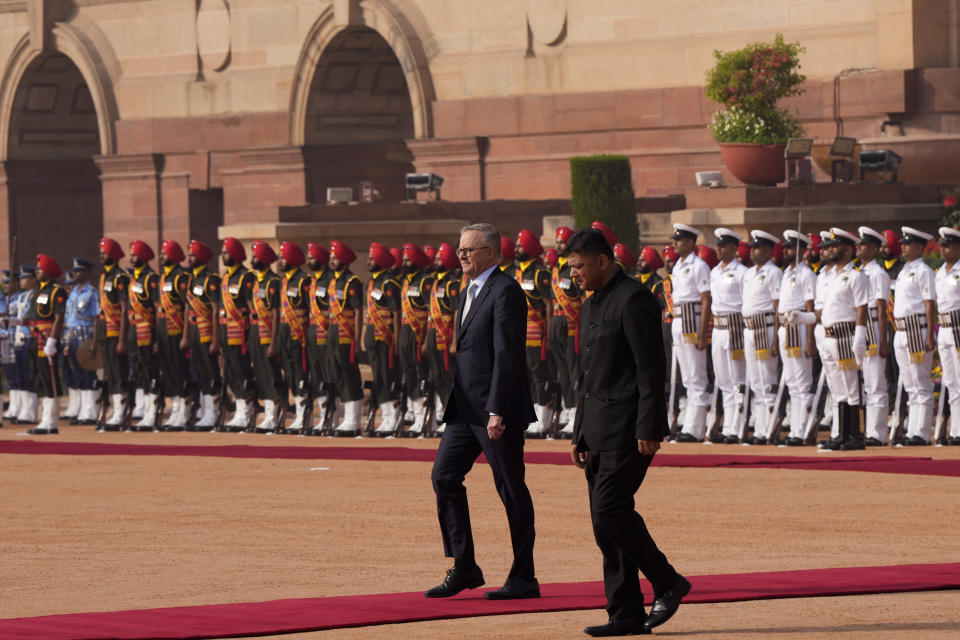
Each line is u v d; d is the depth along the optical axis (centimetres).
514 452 1545
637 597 1353
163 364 3831
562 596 1526
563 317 3328
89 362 3934
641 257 3428
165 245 3825
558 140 5381
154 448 3231
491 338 1574
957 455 2839
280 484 2527
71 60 6600
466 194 5556
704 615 1411
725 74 4525
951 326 3061
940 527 1950
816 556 1748
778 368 3266
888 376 3356
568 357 3331
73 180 6806
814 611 1411
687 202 4338
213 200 6256
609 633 1337
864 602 1455
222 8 6094
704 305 3219
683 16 5153
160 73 6281
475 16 5550
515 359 1559
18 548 1894
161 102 6272
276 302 3672
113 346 3856
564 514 2128
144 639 1305
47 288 3788
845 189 4291
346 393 3594
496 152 5509
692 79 5128
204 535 1980
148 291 3822
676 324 3259
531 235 3344
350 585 1614
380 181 5934
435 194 5388
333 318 3572
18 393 4206
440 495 1548
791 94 4553
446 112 5597
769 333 3145
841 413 2984
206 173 6175
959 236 3075
